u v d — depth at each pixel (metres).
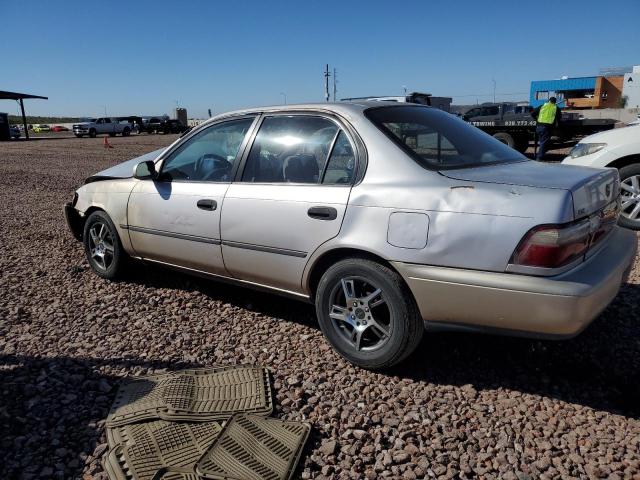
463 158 3.65
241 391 3.28
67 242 6.93
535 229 2.90
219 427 2.94
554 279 2.91
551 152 19.81
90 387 3.39
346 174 3.62
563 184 3.04
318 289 3.67
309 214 3.64
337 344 3.65
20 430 2.96
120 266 5.16
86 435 2.92
